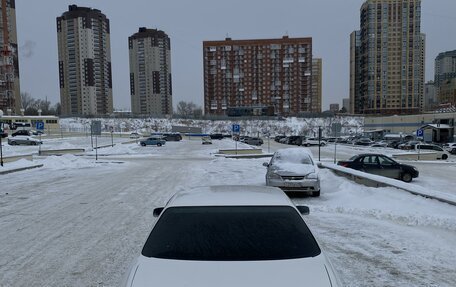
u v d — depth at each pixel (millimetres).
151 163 26516
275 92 143250
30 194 12773
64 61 126812
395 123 82375
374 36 120750
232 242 3195
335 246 6523
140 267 2910
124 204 10836
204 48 145875
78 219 8844
